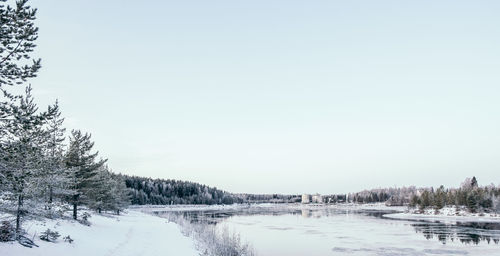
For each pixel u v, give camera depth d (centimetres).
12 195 1572
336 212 13562
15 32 1068
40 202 1875
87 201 3400
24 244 1639
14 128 1155
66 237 2103
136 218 6025
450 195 11544
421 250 4084
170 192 19125
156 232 3934
